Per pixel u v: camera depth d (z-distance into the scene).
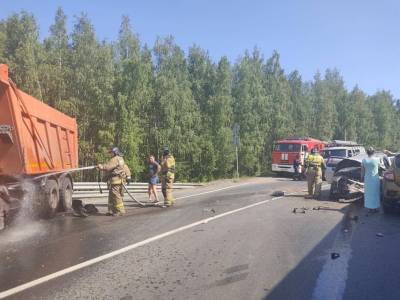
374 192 14.15
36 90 25.81
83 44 27.38
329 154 28.20
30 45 25.81
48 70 26.77
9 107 10.99
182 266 7.64
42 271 7.36
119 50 30.23
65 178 14.50
